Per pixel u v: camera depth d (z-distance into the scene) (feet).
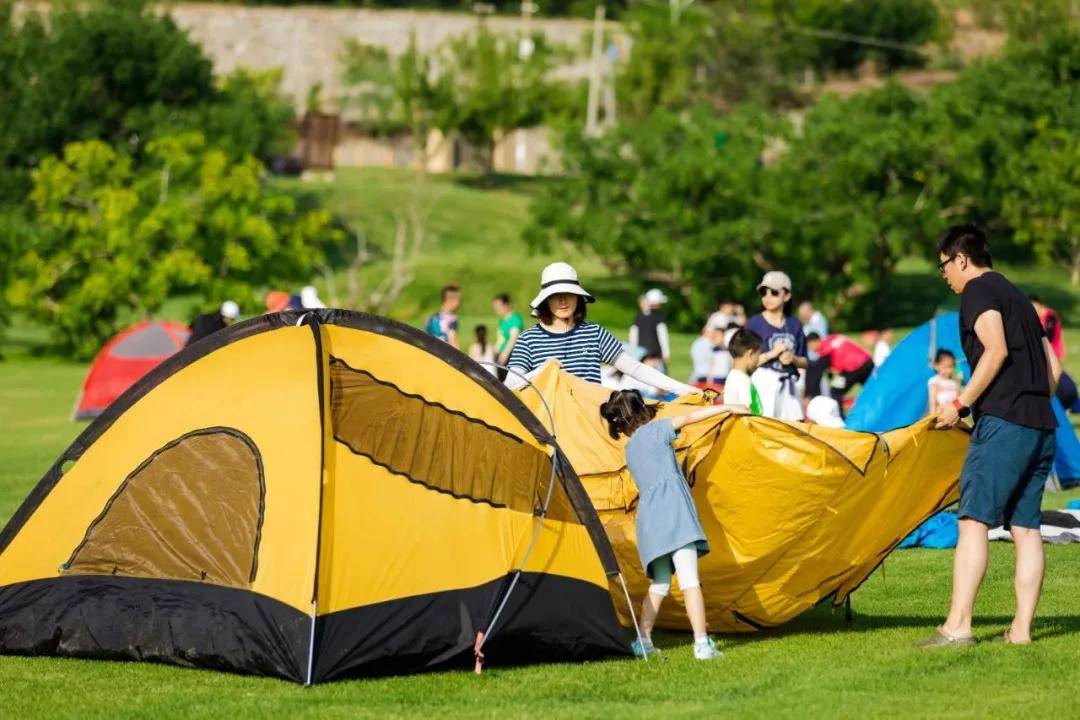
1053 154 524.52
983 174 497.05
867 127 479.82
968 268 73.92
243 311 419.54
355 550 70.23
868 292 480.64
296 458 72.08
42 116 556.10
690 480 76.74
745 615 79.00
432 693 65.26
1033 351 71.41
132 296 408.05
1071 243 545.85
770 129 495.82
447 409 75.20
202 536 72.90
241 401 75.36
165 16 615.16
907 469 77.00
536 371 87.25
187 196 434.71
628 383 194.90
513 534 73.82
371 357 76.13
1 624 75.20
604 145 498.28
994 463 71.05
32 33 572.92
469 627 70.74
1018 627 72.95
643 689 65.67
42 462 175.94
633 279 545.44
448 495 73.41
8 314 438.40
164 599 71.97
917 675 66.18
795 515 75.87
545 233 503.20
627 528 79.71
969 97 545.85
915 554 107.86
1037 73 596.29
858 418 148.77
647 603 74.59
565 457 75.92
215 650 69.46
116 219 401.29
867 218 463.83
